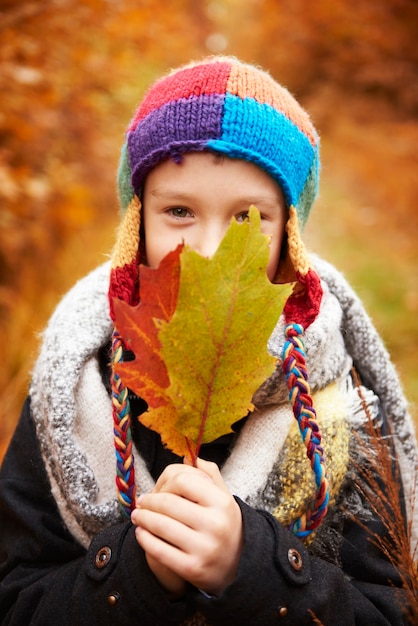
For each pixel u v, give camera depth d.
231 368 0.62
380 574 0.77
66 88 2.20
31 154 2.05
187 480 0.63
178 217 0.73
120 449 0.68
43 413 0.80
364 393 0.80
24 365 1.67
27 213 1.94
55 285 2.03
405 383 2.04
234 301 0.60
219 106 0.72
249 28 6.66
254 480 0.75
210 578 0.62
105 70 2.42
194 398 0.62
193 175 0.71
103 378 0.81
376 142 5.16
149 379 0.61
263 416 0.77
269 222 0.74
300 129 0.76
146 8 2.62
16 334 1.75
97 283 0.85
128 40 2.58
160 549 0.62
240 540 0.64
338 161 4.96
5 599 0.79
